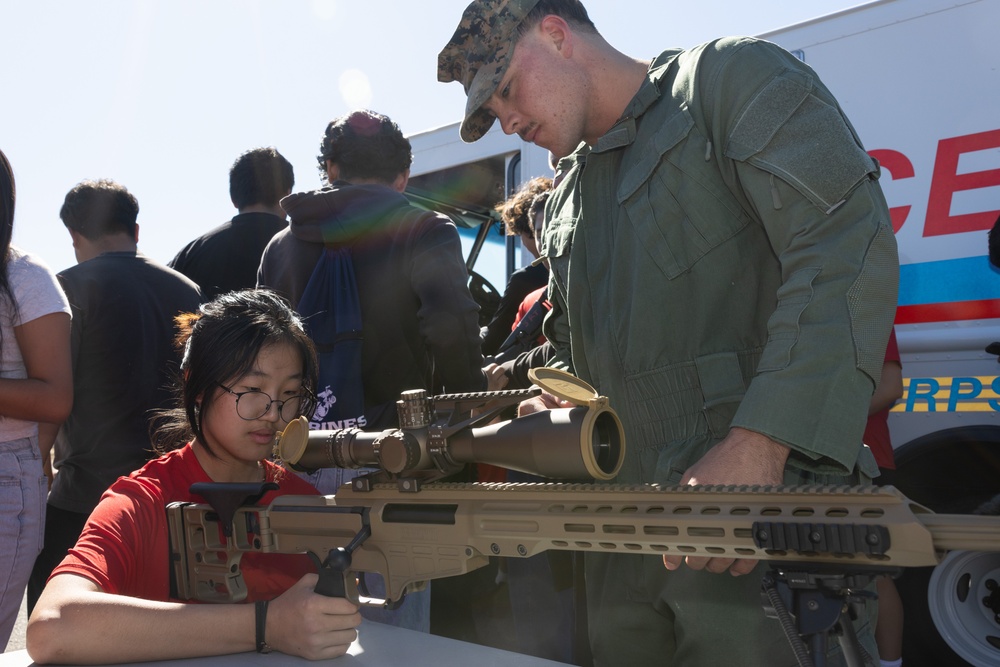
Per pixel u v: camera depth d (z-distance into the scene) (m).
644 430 1.78
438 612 3.68
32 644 1.39
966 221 3.32
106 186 3.10
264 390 1.81
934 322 3.41
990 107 3.27
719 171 1.69
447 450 1.42
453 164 5.45
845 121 1.58
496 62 1.81
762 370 1.46
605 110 1.87
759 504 1.14
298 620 1.39
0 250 2.15
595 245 1.90
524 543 1.34
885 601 3.35
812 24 3.76
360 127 2.82
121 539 1.63
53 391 2.20
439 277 2.62
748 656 1.63
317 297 2.56
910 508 1.04
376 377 2.62
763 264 1.70
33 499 2.21
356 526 1.50
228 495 1.61
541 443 1.28
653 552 1.23
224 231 3.66
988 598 3.39
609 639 1.89
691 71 1.73
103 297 2.85
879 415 3.29
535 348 3.25
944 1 3.40
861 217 1.48
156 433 2.55
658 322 1.74
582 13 1.89
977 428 3.30
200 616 1.42
